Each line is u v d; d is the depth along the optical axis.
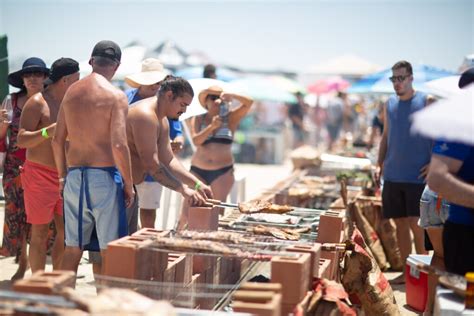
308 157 14.93
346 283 6.25
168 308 3.92
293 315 4.52
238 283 6.97
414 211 8.67
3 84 9.38
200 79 10.38
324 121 33.62
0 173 9.08
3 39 9.44
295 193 10.52
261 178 21.62
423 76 13.43
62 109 6.08
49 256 9.21
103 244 5.93
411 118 8.60
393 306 6.22
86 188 5.90
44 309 3.88
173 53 28.31
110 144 5.97
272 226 6.73
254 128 31.28
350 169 13.42
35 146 6.96
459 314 4.67
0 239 9.92
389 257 9.55
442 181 4.77
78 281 7.80
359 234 6.54
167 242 5.00
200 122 9.93
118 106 5.89
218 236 5.37
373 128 15.54
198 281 6.03
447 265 5.13
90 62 6.29
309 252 5.15
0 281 7.71
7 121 7.49
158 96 6.71
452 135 4.51
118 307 3.87
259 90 25.27
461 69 10.62
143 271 4.97
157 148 6.80
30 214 7.09
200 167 9.77
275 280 4.67
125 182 5.93
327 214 6.52
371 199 9.70
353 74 27.55
